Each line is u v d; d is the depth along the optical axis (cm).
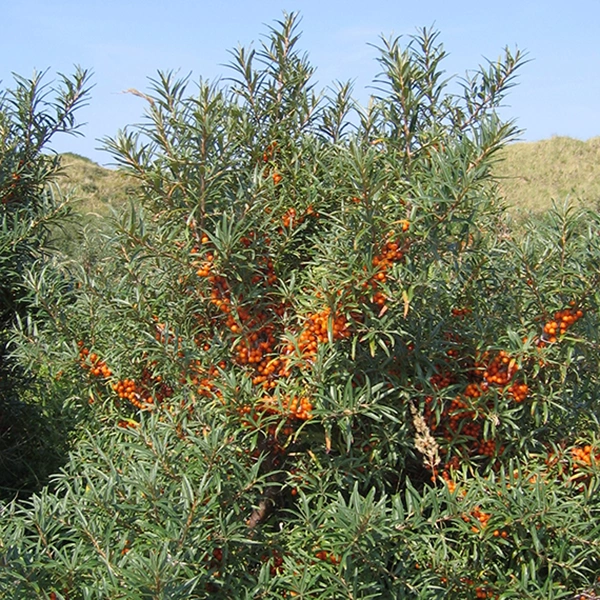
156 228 280
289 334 253
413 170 256
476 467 288
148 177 259
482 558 248
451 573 244
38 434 385
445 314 286
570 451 282
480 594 249
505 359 270
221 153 259
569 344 267
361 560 229
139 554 214
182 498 230
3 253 354
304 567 241
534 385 279
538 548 237
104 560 215
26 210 363
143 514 233
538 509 239
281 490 269
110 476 244
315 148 296
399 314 255
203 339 296
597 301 255
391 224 240
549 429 289
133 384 301
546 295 272
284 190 284
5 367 374
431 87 278
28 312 342
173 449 259
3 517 250
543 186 2158
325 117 317
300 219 288
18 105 360
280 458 282
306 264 287
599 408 295
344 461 256
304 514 262
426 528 248
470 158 238
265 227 275
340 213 267
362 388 245
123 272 317
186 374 270
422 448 257
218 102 266
